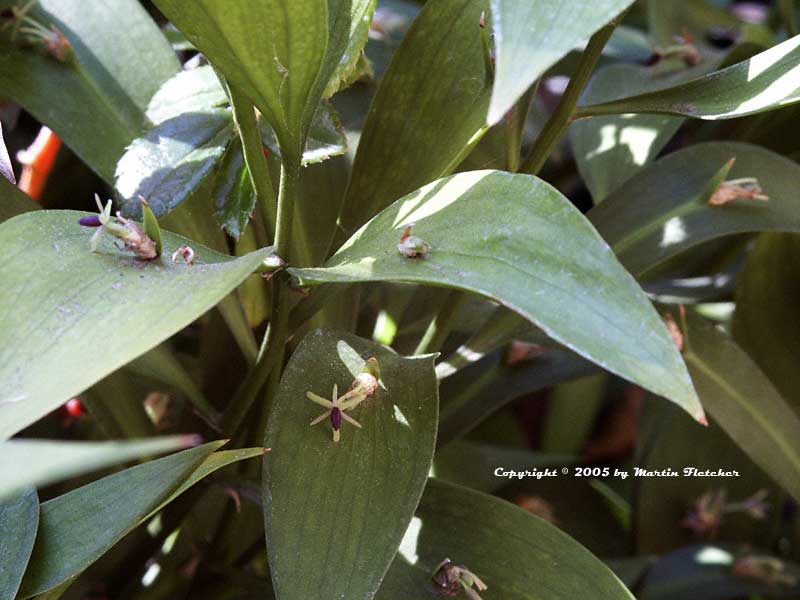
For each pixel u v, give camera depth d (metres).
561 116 0.15
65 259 0.10
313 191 0.19
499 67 0.08
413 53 0.17
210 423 0.16
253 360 0.16
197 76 0.15
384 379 0.14
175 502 0.17
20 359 0.09
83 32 0.18
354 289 0.19
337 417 0.13
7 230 0.10
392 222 0.11
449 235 0.11
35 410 0.08
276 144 0.15
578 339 0.09
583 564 0.14
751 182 0.19
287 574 0.12
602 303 0.09
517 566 0.14
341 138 0.14
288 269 0.11
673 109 0.14
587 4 0.09
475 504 0.15
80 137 0.17
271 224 0.14
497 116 0.08
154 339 0.09
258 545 0.18
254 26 0.10
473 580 0.14
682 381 0.09
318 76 0.12
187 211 0.17
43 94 0.18
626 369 0.09
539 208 0.10
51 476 0.07
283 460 0.13
